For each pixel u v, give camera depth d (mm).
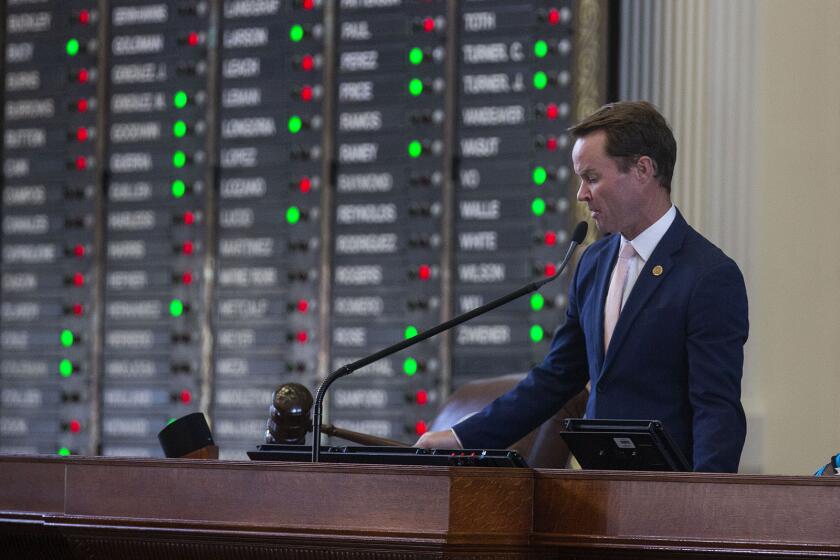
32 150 15039
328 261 13930
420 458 6121
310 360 13945
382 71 13891
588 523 5637
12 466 7000
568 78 13328
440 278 13570
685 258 7918
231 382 14203
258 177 14242
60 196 14898
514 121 13461
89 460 6426
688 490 5457
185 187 14484
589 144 7980
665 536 5473
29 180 15023
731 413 7430
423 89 13742
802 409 12180
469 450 6125
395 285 13727
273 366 14078
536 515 5758
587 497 5656
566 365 8633
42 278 14883
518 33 13508
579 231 7852
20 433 14820
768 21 12516
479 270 13469
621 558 5660
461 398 11562
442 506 5477
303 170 14086
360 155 13922
